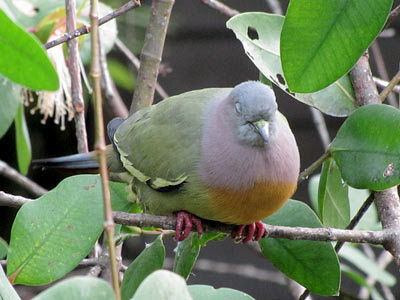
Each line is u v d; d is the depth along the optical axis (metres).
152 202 8.07
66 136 14.89
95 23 4.12
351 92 8.13
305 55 6.15
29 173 15.13
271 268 15.84
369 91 8.02
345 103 8.07
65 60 9.38
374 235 6.81
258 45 7.65
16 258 6.18
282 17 7.77
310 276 7.31
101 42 10.30
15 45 4.02
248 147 7.25
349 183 7.09
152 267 7.19
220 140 7.41
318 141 15.87
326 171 7.82
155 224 6.54
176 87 15.96
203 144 7.54
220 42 15.91
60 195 6.36
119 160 8.66
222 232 7.85
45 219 6.28
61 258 6.21
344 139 7.21
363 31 6.04
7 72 4.17
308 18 5.99
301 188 15.84
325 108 8.01
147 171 7.97
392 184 6.79
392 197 7.27
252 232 7.64
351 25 6.02
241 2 15.90
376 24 6.00
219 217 7.57
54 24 8.59
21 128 9.40
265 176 7.23
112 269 4.02
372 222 9.11
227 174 7.31
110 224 4.06
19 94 8.66
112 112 11.90
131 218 6.52
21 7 8.97
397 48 15.61
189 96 8.23
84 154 8.70
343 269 9.56
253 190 7.27
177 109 8.05
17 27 3.91
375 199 7.36
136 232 7.70
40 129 14.79
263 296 15.89
